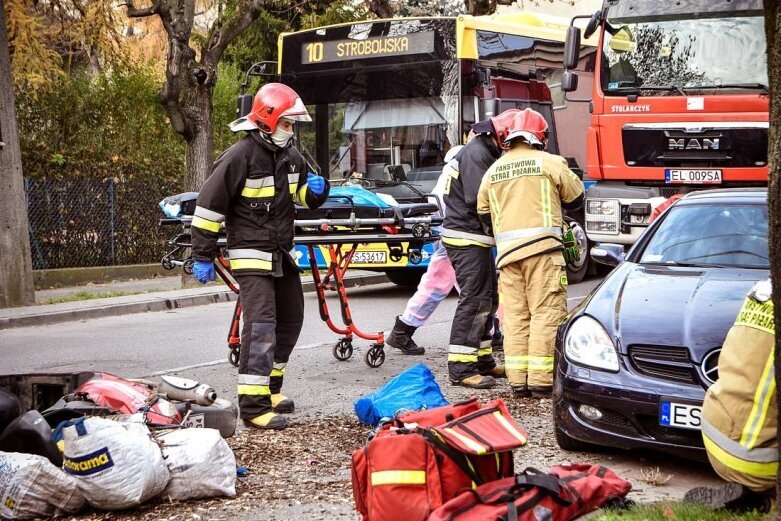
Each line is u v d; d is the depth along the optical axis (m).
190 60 16.78
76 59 19.55
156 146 19.62
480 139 8.37
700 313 5.97
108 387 6.16
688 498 4.88
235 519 5.14
